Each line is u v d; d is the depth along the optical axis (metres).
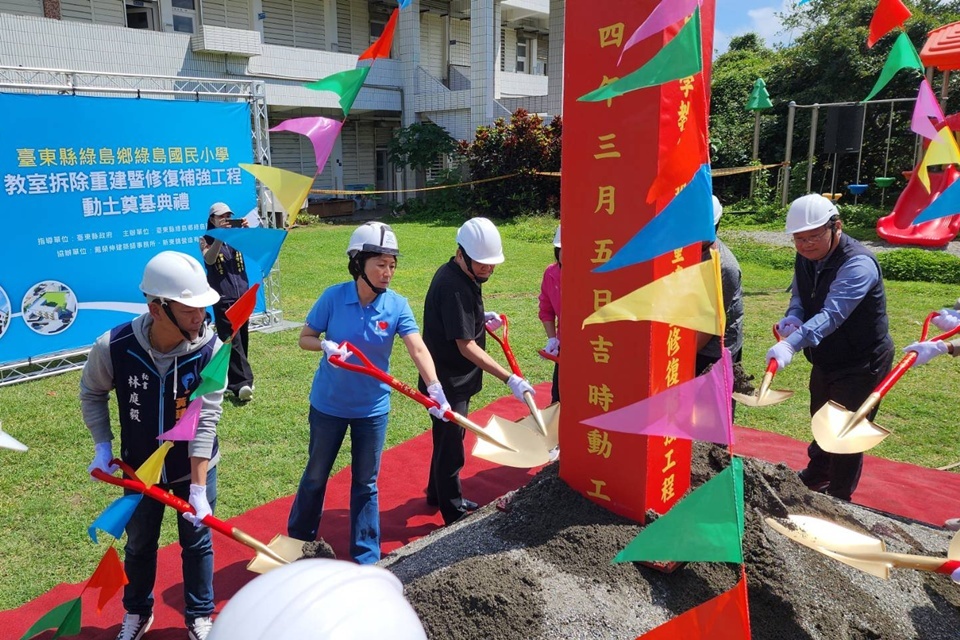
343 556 3.43
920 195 11.51
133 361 2.43
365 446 3.10
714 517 1.34
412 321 3.10
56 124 6.15
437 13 21.16
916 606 2.47
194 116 7.10
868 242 12.15
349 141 20.41
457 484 3.56
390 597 0.99
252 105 7.66
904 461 4.41
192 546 2.68
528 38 24.77
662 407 1.39
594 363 2.47
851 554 2.09
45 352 6.34
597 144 2.27
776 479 3.02
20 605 3.03
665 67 1.15
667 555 1.33
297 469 4.35
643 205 2.19
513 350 6.85
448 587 2.30
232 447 4.66
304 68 16.98
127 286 6.83
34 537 3.56
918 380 5.85
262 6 17.27
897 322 7.41
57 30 12.36
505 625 2.19
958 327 2.68
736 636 1.31
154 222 6.94
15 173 5.96
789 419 5.17
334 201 19.38
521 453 2.68
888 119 15.63
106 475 2.26
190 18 15.87
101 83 12.94
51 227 6.24
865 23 16.00
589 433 2.57
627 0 2.09
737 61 23.83
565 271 2.47
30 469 4.30
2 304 6.02
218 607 3.03
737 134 18.95
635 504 2.49
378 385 3.06
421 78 19.62
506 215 17.83
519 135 17.31
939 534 3.02
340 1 18.89
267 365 6.54
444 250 12.94
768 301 8.73
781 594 2.31
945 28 9.15
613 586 2.32
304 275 10.73
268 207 7.87
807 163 16.73
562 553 2.45
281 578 1.00
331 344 2.78
